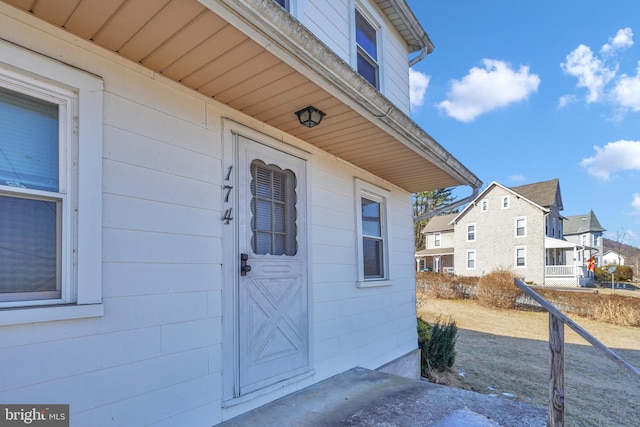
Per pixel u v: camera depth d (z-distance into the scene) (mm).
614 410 4844
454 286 17422
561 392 2242
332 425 2414
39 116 1755
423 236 32312
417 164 4262
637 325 11352
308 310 3348
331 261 3766
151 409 2047
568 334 10211
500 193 24500
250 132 2861
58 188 1786
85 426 1773
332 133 3268
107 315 1896
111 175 1972
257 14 1729
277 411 2646
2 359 1538
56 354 1696
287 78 2291
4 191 1617
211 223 2498
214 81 2326
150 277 2107
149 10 1642
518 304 14758
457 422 2500
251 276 2781
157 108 2219
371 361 4320
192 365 2281
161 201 2205
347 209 4117
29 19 1693
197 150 2443
